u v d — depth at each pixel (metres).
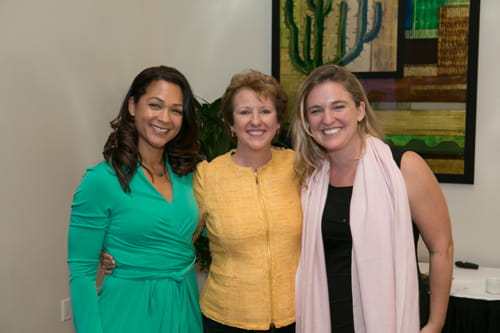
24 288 2.39
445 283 1.60
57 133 2.55
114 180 1.56
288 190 1.76
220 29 3.38
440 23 2.87
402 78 2.96
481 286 2.35
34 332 2.45
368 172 1.62
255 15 3.29
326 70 1.64
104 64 2.90
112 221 1.58
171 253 1.63
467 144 2.87
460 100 2.86
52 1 2.49
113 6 2.97
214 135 2.82
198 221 1.74
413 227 1.66
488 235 2.90
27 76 2.36
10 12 2.26
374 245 1.58
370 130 1.72
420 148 2.96
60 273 2.60
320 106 1.61
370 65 3.01
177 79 1.67
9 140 2.28
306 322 1.67
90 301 1.55
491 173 2.87
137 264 1.59
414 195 1.58
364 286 1.58
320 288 1.67
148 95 1.62
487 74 2.83
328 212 1.67
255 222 1.66
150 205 1.60
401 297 1.55
